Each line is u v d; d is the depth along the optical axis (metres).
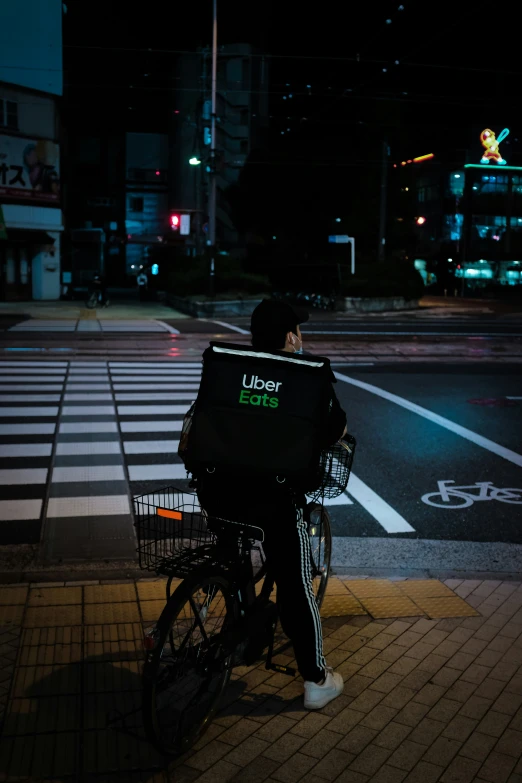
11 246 35.12
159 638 2.63
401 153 38.19
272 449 2.81
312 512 3.77
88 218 61.91
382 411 10.13
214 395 2.95
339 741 2.97
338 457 3.31
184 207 57.72
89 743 2.92
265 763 2.83
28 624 3.87
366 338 20.64
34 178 34.75
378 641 3.80
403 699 3.27
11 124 33.50
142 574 4.63
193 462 2.91
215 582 2.91
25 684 3.30
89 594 4.26
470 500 6.45
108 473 6.85
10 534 5.29
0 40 32.41
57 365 13.95
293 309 3.14
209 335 20.36
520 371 14.63
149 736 2.65
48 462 7.17
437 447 8.21
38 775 2.73
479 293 53.41
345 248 39.62
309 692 3.17
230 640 2.99
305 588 3.11
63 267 45.38
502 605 4.29
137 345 17.72
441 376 13.66
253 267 42.47
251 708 3.21
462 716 3.14
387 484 6.84
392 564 4.97
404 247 40.25
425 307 37.06
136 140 61.66
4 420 8.98
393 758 2.86
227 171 57.59
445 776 2.76
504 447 8.27
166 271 40.41
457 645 3.77
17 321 23.73
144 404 10.18
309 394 2.88
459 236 55.22
